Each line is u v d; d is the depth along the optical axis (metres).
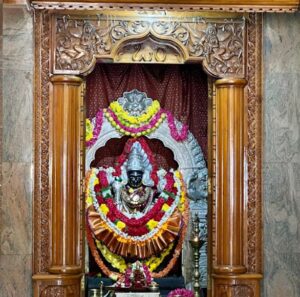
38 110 6.28
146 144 6.98
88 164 6.86
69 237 6.27
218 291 6.34
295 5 5.73
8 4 5.82
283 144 6.38
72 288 6.24
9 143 6.20
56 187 6.26
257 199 6.39
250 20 6.42
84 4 5.68
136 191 6.89
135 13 6.35
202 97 7.01
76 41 6.32
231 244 6.34
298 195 6.37
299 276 6.35
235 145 6.36
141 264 6.63
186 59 6.38
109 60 6.38
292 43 6.39
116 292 6.42
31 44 6.23
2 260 6.17
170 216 6.88
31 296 6.20
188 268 6.93
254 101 6.41
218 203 6.40
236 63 6.40
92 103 6.94
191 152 6.98
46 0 5.67
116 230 6.79
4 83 6.20
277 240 6.36
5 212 6.18
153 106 6.95
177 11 6.21
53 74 6.30
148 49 6.46
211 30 6.39
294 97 6.38
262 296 6.34
